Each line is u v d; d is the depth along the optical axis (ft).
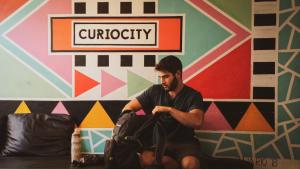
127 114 8.46
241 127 9.66
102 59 9.90
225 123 9.69
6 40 10.05
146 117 8.84
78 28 9.89
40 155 9.39
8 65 10.07
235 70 9.59
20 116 9.74
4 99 10.11
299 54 9.37
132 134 8.26
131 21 9.78
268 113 9.56
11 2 9.98
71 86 10.00
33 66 10.03
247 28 9.49
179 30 9.68
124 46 9.84
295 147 9.52
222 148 9.73
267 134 9.59
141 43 9.80
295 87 9.45
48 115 9.77
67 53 9.96
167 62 8.18
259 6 9.44
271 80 9.50
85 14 9.86
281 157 9.57
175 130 8.34
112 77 9.92
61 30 9.94
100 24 9.84
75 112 10.03
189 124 7.77
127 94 9.93
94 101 9.99
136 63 9.85
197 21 9.62
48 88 10.05
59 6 9.89
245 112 9.63
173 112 7.79
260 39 9.47
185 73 9.74
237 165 8.33
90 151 10.06
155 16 9.71
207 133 9.75
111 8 9.80
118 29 9.82
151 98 8.87
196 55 9.68
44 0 9.91
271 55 9.46
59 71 10.00
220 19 9.57
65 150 9.52
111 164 7.78
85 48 9.91
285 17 9.37
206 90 9.70
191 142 8.30
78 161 8.63
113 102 9.96
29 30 10.00
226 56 9.59
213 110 9.71
